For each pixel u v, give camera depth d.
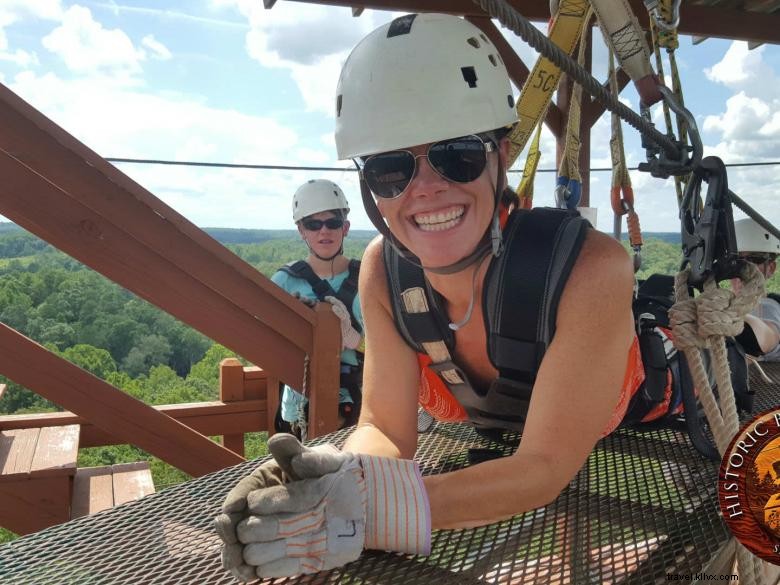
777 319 2.75
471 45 1.39
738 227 3.81
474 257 1.39
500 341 1.39
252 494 1.17
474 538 1.37
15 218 2.99
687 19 5.05
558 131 5.05
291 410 4.12
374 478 1.27
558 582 1.19
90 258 3.14
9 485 3.28
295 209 4.14
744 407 2.07
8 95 2.78
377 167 1.37
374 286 1.61
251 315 3.53
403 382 1.63
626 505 1.52
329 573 1.24
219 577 1.23
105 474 4.00
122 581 1.22
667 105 1.39
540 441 1.30
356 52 1.43
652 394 1.83
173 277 3.33
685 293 1.44
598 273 1.29
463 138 1.31
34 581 1.21
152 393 59.06
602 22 1.41
